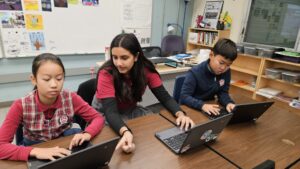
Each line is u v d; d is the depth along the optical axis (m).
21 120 1.06
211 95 1.75
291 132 1.28
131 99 1.50
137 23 3.84
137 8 3.75
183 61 3.02
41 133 1.11
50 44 3.12
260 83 3.22
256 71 3.35
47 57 1.02
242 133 1.23
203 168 0.90
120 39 1.25
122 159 0.92
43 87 1.01
